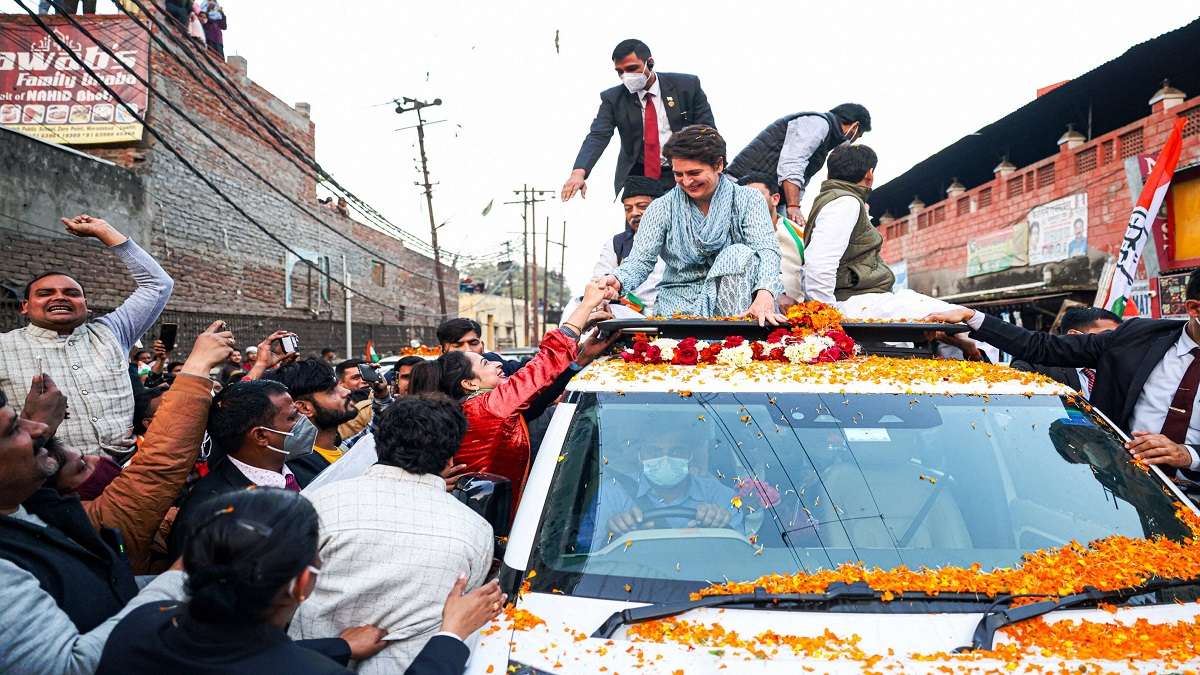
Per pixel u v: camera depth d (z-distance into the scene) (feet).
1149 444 10.27
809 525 8.86
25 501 7.93
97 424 13.02
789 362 11.00
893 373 10.54
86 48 53.42
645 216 14.34
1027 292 52.13
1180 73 45.96
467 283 183.83
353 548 7.84
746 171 19.61
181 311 56.75
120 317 14.33
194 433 9.75
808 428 9.69
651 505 9.08
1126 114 53.78
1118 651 7.03
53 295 12.88
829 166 15.74
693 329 12.16
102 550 8.31
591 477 9.23
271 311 73.77
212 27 66.59
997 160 66.85
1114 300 24.94
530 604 7.95
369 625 7.79
